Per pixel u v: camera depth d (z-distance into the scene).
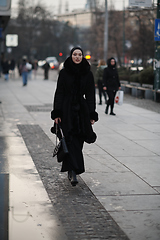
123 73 27.84
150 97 19.19
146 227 4.22
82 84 5.45
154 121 11.86
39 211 4.64
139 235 4.02
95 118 5.53
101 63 16.30
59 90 5.54
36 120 11.85
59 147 5.37
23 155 7.41
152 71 20.88
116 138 9.15
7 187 5.51
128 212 4.64
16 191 5.35
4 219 4.39
